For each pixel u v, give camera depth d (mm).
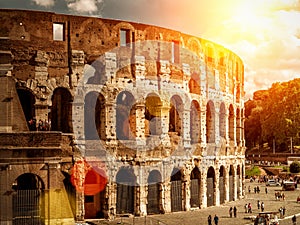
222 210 87938
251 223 76375
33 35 72500
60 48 73938
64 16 74375
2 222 61156
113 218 75000
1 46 63188
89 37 75688
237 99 108250
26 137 63156
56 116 78812
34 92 71938
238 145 107938
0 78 63219
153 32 81500
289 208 96375
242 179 109938
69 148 72500
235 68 106750
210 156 91812
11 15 71688
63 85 73500
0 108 63000
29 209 63906
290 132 192000
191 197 87438
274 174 169375
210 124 94812
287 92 198375
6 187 61750
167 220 74875
